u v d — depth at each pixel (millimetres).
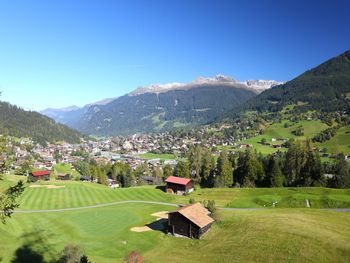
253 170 140125
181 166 158250
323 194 105500
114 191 134750
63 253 47719
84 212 96562
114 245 65438
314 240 56531
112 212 95688
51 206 106125
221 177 142250
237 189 124875
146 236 71688
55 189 133625
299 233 59906
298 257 51656
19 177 172125
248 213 82750
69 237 70688
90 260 56406
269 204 100062
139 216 90250
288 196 103500
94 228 78438
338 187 126000
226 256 56094
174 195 127125
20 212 94750
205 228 70938
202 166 157625
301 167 136250
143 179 190875
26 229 73875
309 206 95688
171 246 65812
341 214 78562
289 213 78562
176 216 71938
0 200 25422
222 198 115625
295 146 140750
